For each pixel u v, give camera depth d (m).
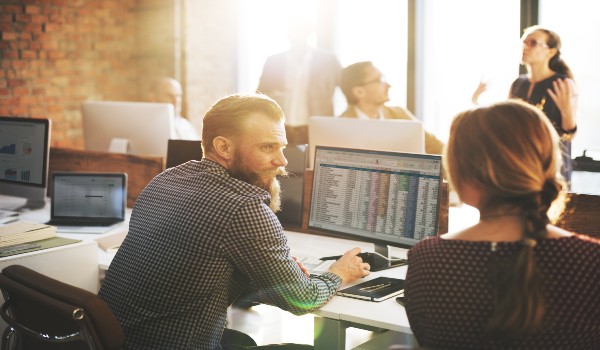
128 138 3.86
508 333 1.25
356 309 2.17
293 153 2.97
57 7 5.82
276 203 2.31
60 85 5.89
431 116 5.34
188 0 6.14
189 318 1.97
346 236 2.70
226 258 1.97
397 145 3.07
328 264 2.60
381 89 4.08
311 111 5.27
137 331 1.98
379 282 2.42
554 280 1.29
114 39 6.24
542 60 4.09
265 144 2.07
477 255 1.32
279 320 3.91
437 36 5.24
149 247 2.01
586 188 4.55
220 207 1.95
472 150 1.33
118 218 3.27
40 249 2.63
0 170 3.64
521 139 1.30
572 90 4.00
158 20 6.23
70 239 2.80
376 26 5.51
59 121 5.91
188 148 3.26
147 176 3.54
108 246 2.96
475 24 5.05
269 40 6.09
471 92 5.11
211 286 1.97
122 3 6.27
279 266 2.00
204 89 6.29
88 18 6.03
